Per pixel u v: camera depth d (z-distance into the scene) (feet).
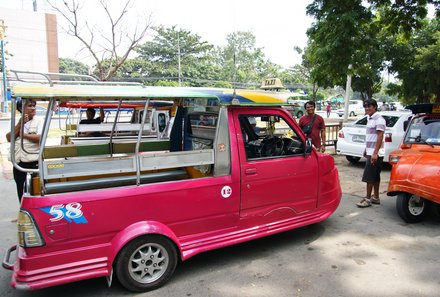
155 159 10.58
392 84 56.03
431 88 48.57
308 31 33.14
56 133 44.27
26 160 14.87
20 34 157.38
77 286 10.97
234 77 15.46
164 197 10.58
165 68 136.98
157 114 17.90
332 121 80.18
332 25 30.25
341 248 13.34
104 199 9.73
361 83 52.34
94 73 36.70
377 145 17.46
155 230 10.25
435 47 45.29
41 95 8.75
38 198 9.09
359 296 10.07
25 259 9.04
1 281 11.34
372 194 20.65
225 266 12.07
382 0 30.81
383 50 47.52
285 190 13.17
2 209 18.72
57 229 9.24
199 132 13.33
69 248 9.45
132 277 10.26
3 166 29.68
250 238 12.27
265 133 13.57
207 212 11.40
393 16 32.76
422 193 14.55
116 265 10.07
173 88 11.59
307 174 13.76
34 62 160.97
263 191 12.56
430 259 12.32
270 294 10.25
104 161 9.96
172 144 14.39
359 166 29.25
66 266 9.39
